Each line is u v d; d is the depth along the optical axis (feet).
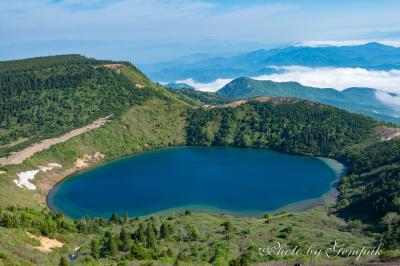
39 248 327.67
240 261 287.48
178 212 638.53
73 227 420.36
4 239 308.40
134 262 310.45
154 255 347.56
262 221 529.04
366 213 539.29
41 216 422.00
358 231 462.19
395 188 547.90
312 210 620.49
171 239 412.36
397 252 271.08
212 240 409.69
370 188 654.94
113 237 369.50
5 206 495.41
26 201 608.60
